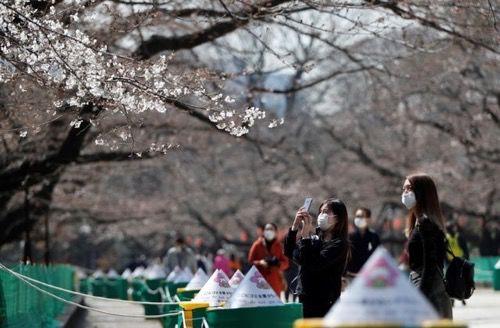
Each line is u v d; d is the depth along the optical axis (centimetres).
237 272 2711
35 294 4016
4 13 2877
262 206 11438
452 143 9362
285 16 3672
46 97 3688
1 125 3856
